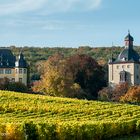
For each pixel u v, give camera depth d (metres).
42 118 87.00
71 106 100.12
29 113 93.56
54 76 192.88
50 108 95.62
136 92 197.12
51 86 191.62
